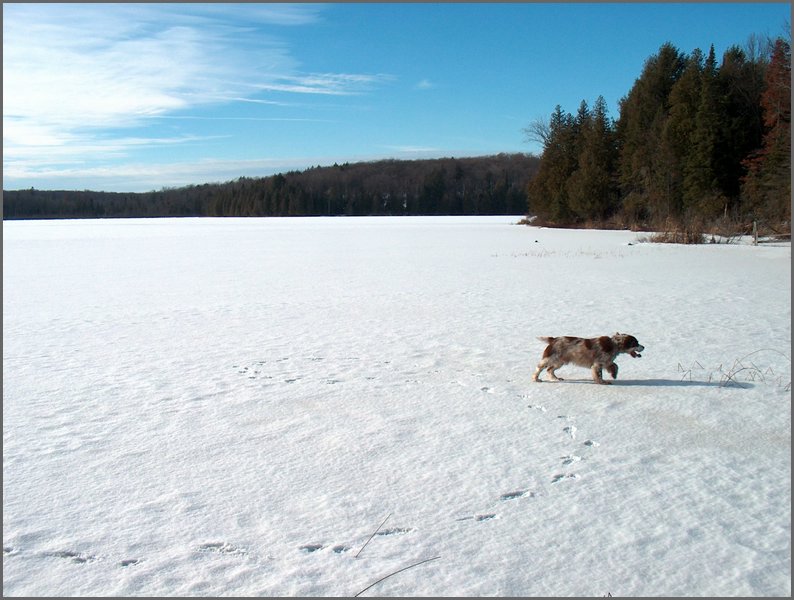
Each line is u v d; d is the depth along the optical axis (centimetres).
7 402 645
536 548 360
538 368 697
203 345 920
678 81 4428
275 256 2672
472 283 1628
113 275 1952
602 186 5128
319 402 632
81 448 515
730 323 1029
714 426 550
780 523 385
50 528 386
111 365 803
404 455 493
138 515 402
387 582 329
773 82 3631
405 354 840
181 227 6606
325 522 391
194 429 557
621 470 462
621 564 344
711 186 4009
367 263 2283
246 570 340
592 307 1208
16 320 1155
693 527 381
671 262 2186
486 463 477
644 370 743
